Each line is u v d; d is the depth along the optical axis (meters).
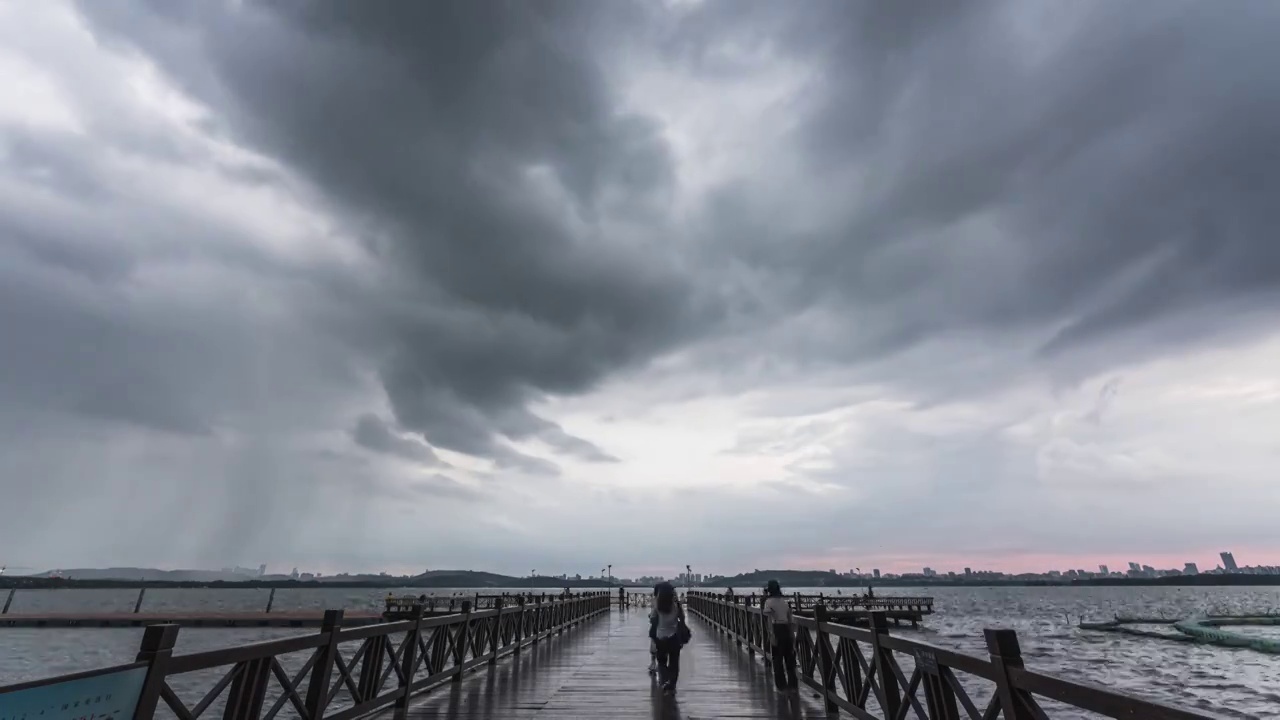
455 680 9.20
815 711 7.69
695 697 8.51
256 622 46.06
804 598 50.88
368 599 162.12
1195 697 27.89
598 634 18.91
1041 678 3.36
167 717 16.80
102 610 83.62
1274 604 141.88
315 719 5.25
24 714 2.64
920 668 4.99
